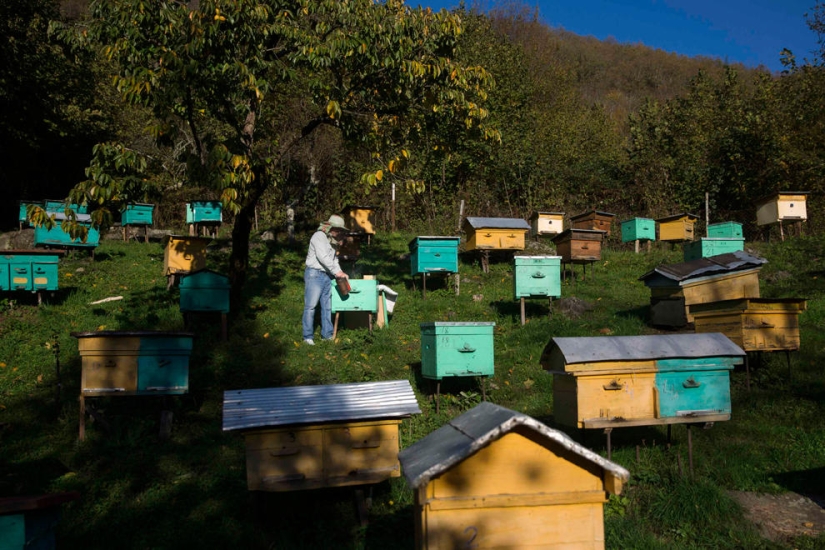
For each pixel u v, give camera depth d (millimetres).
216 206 17938
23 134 21891
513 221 16062
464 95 12531
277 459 5270
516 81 29406
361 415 5355
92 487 6117
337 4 11234
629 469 6480
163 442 7152
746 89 36500
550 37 46938
